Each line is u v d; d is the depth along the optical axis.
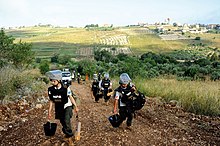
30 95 14.04
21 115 10.10
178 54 145.50
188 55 139.75
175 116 10.88
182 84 17.75
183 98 13.30
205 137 8.38
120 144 7.13
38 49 178.12
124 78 8.05
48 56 138.25
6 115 9.73
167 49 183.25
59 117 6.77
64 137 6.96
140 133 8.23
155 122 9.84
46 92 16.34
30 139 7.33
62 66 64.06
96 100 14.66
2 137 7.61
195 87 15.72
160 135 8.26
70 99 6.73
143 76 29.53
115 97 8.19
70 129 6.76
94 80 15.18
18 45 21.53
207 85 17.80
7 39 20.59
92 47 189.62
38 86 17.47
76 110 6.83
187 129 9.15
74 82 39.97
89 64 53.94
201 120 10.43
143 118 10.38
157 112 11.36
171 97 14.17
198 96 12.83
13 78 14.54
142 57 63.12
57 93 6.60
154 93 15.70
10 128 8.45
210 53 157.00
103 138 7.47
